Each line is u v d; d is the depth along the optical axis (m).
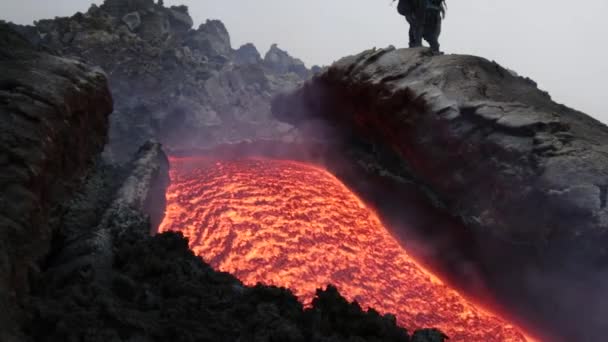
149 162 13.50
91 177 10.68
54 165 7.90
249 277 10.45
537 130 12.38
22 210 5.91
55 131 7.79
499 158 12.55
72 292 5.76
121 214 9.11
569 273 9.66
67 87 8.95
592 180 10.29
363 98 18.80
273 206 14.30
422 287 11.39
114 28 35.88
